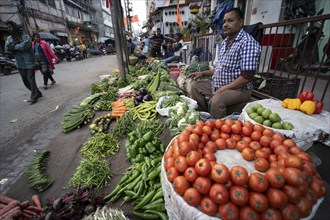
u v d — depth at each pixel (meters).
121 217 1.59
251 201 1.07
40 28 21.55
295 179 1.07
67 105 5.30
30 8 19.77
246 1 6.46
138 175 2.11
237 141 1.61
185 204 1.20
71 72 11.59
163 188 1.45
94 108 4.19
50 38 20.17
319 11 5.38
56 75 10.57
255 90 3.92
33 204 2.00
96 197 1.86
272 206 1.05
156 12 27.12
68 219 1.65
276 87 3.42
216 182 1.16
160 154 2.38
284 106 2.21
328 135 1.78
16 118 4.59
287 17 5.86
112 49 33.78
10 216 1.61
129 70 7.46
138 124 3.18
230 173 1.17
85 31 39.41
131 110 3.73
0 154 3.11
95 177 2.11
